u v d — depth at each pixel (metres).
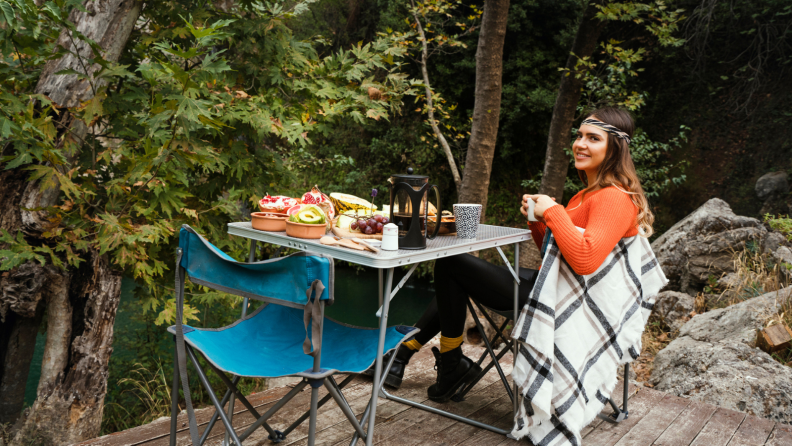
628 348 1.84
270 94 3.29
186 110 2.29
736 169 9.34
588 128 1.77
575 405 1.68
